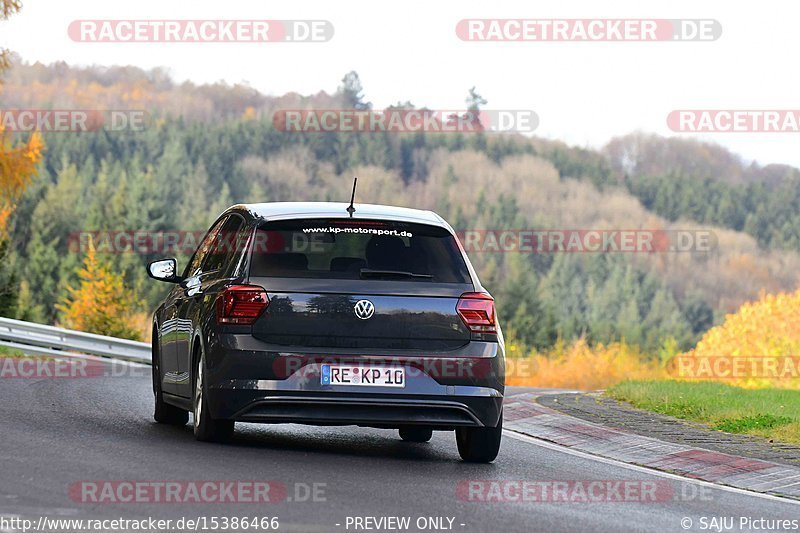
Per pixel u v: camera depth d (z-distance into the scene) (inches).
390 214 1144.8
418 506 856.9
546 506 903.1
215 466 973.2
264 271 1083.9
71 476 884.6
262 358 1064.2
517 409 1642.5
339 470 1003.3
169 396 1277.1
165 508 788.0
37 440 1073.5
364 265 1101.7
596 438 1371.8
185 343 1195.3
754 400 1772.9
